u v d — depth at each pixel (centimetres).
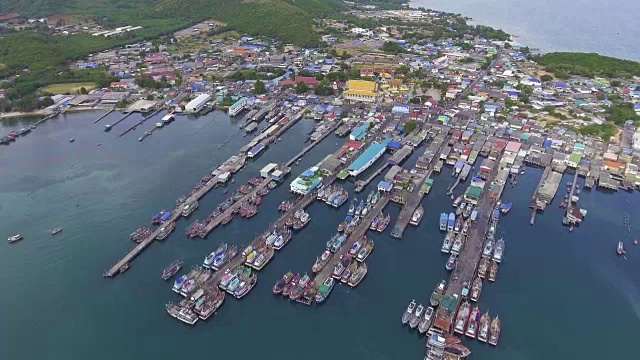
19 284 14175
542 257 14875
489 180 19088
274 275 14362
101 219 17325
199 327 12594
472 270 14075
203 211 17788
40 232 16612
